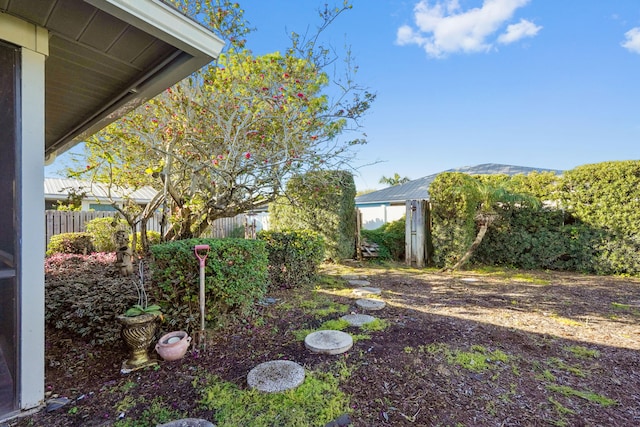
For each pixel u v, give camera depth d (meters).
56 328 3.43
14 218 2.08
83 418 2.03
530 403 2.21
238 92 5.15
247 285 3.56
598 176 6.91
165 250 3.17
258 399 2.21
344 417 2.03
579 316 4.09
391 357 2.88
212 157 4.74
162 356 2.75
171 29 2.10
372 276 6.90
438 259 7.89
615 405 2.20
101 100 3.56
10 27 2.04
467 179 7.51
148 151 5.15
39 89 2.15
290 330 3.58
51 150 5.84
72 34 2.28
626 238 6.61
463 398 2.27
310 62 5.22
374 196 14.41
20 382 2.08
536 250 7.56
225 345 3.14
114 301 3.33
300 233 6.13
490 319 3.98
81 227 8.93
